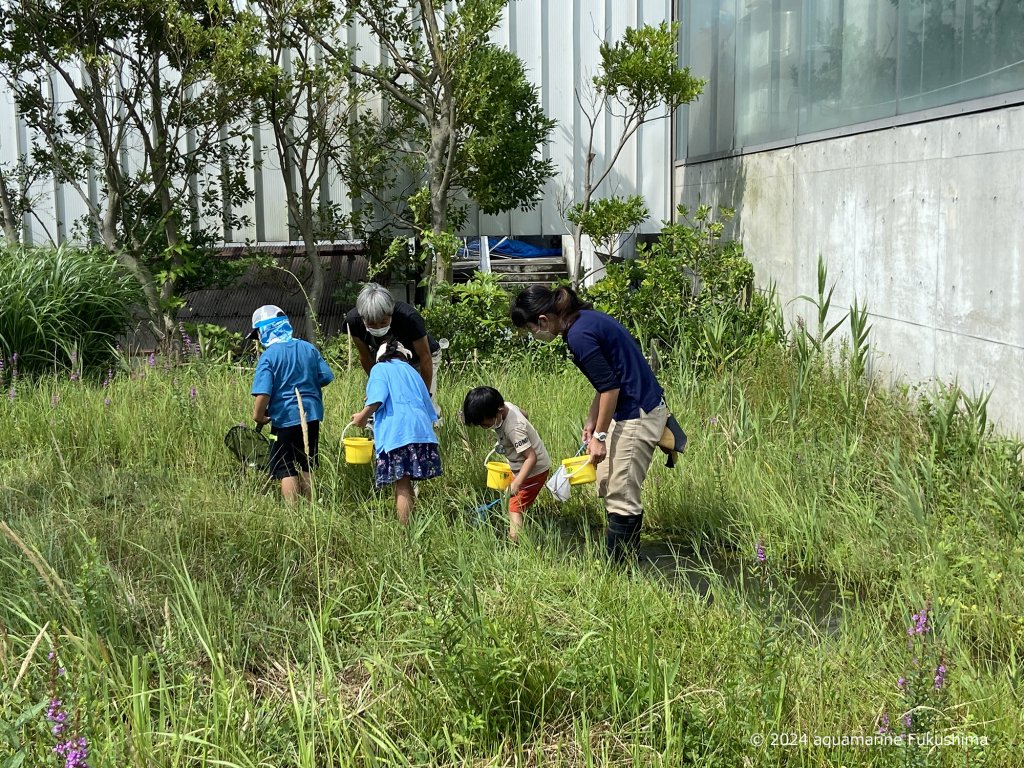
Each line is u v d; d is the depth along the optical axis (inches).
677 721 131.6
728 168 448.1
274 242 497.4
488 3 410.9
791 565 216.8
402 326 261.9
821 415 294.2
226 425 286.4
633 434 211.9
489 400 221.6
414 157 477.4
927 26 279.1
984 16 249.3
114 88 466.6
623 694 140.3
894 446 247.3
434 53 429.4
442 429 285.9
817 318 356.8
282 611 170.2
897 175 297.6
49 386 343.3
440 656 139.7
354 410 302.0
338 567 188.4
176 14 395.5
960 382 265.9
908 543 209.2
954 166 265.7
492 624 143.9
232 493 230.7
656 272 408.2
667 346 397.1
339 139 478.9
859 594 198.4
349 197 478.9
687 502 244.7
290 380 240.8
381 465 220.7
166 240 457.7
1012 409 241.3
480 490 258.7
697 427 294.8
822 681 141.7
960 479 229.9
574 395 331.9
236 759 125.3
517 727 133.0
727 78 452.1
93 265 394.9
